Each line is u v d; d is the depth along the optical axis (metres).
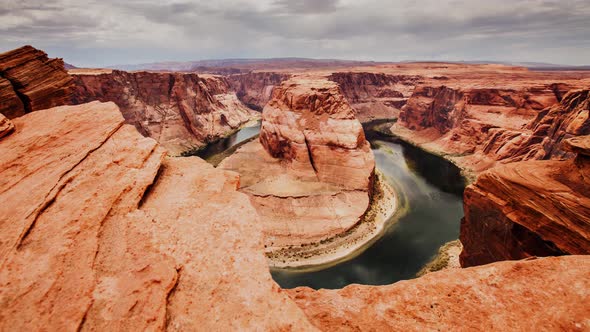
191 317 6.00
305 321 6.22
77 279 6.12
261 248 7.86
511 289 8.23
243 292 6.58
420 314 7.81
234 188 10.79
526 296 7.95
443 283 8.70
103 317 5.59
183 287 6.57
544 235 17.92
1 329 5.09
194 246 7.59
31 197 8.01
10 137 10.77
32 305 5.52
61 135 11.02
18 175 8.89
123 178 9.47
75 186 8.77
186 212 8.91
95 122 12.05
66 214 7.71
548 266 8.78
